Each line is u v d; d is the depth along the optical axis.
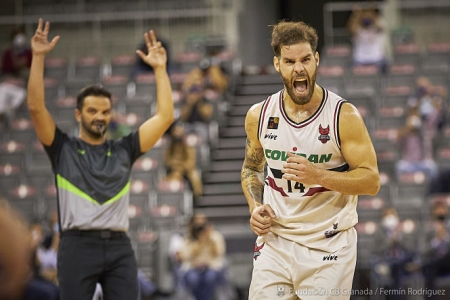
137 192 20.05
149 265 17.48
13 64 26.19
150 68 26.05
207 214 20.91
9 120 24.28
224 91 24.86
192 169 21.11
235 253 18.11
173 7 29.59
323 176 5.70
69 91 25.62
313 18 33.84
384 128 22.52
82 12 30.00
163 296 16.80
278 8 34.03
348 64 26.16
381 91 24.06
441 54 26.02
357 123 5.89
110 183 7.65
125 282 7.54
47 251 14.53
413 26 28.95
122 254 7.58
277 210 6.17
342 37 29.27
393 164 20.62
